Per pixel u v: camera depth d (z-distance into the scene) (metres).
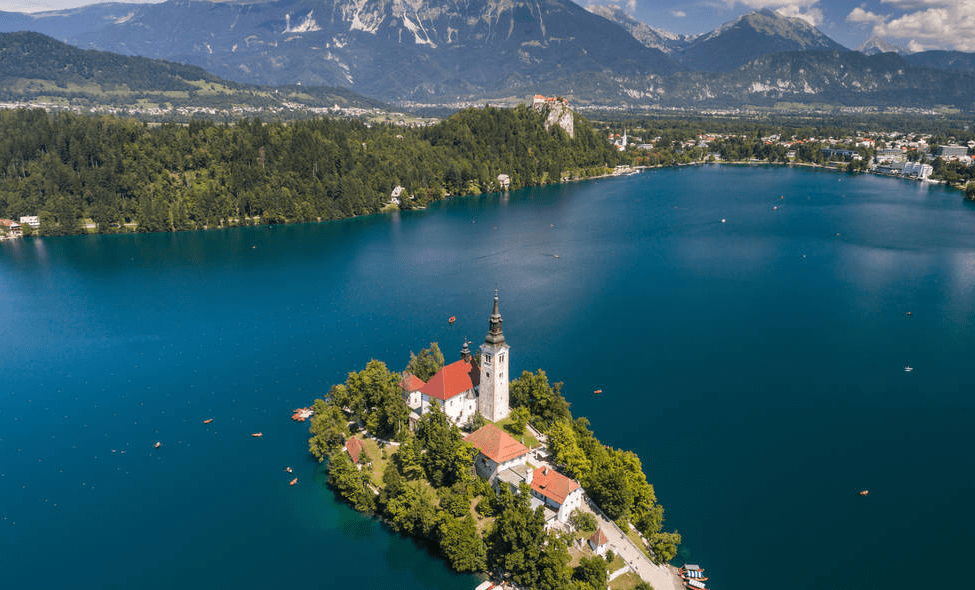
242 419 198.00
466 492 148.50
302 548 142.00
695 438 180.50
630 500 142.88
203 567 136.62
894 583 129.62
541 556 126.56
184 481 166.88
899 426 187.25
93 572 135.75
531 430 176.75
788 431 184.50
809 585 128.88
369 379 189.50
